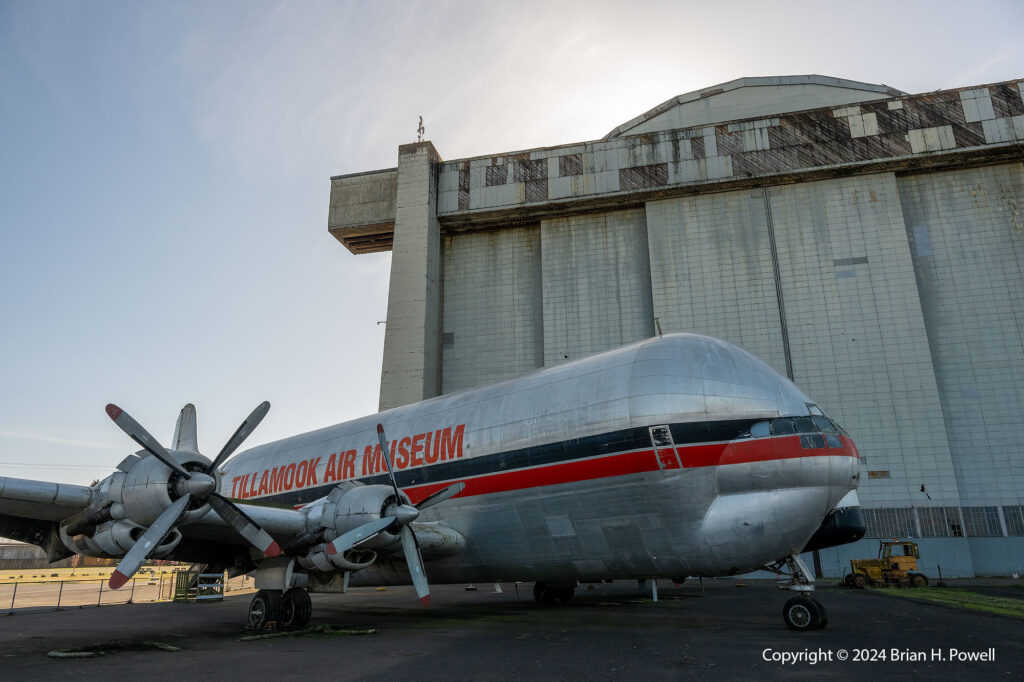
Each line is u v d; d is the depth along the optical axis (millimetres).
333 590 12664
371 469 17328
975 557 30703
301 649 10406
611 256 40406
